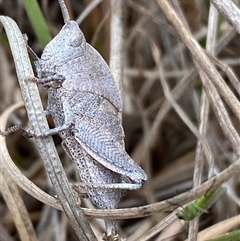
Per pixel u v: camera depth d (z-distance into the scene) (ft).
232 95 0.45
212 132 0.55
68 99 0.46
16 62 0.43
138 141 0.60
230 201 0.53
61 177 0.42
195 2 0.59
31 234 0.47
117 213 0.42
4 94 0.58
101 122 0.46
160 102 0.59
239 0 0.53
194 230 0.45
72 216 0.42
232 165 0.40
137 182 0.45
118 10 0.52
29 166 0.58
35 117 0.42
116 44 0.51
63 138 0.46
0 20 0.44
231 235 0.44
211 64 0.46
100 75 0.46
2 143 0.46
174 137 0.60
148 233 0.45
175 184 0.57
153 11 0.59
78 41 0.46
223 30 0.58
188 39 0.47
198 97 0.58
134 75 0.59
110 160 0.46
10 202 0.46
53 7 0.61
